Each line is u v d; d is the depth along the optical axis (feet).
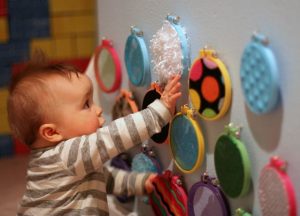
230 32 1.91
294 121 1.65
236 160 1.92
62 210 2.42
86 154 2.33
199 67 2.06
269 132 1.78
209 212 2.19
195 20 2.12
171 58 2.22
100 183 2.58
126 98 2.83
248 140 1.90
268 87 1.68
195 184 2.26
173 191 2.47
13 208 3.44
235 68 1.90
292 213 1.68
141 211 2.94
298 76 1.60
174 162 2.44
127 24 2.77
